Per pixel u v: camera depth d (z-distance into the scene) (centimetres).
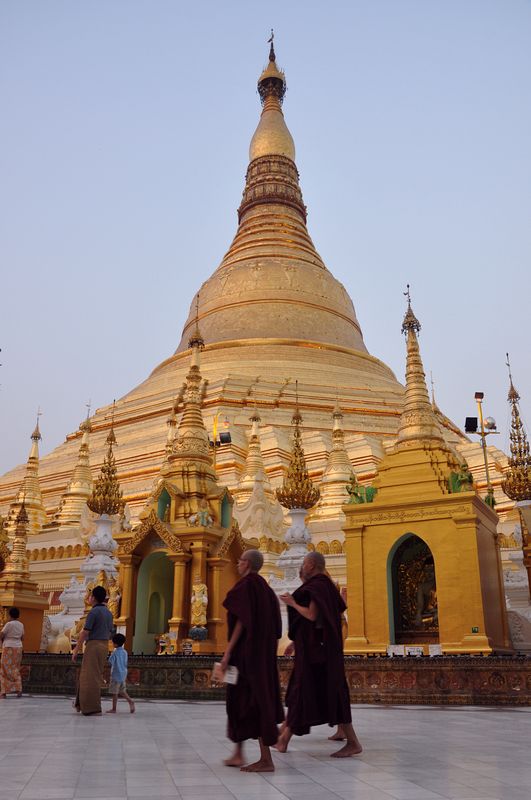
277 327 6084
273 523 3312
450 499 1902
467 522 1862
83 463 4619
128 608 2089
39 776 712
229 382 5300
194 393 2592
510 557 2516
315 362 5850
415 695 1497
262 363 5678
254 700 788
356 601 1955
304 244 6969
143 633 2127
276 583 2325
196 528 2077
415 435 2191
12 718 1285
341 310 6538
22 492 4791
